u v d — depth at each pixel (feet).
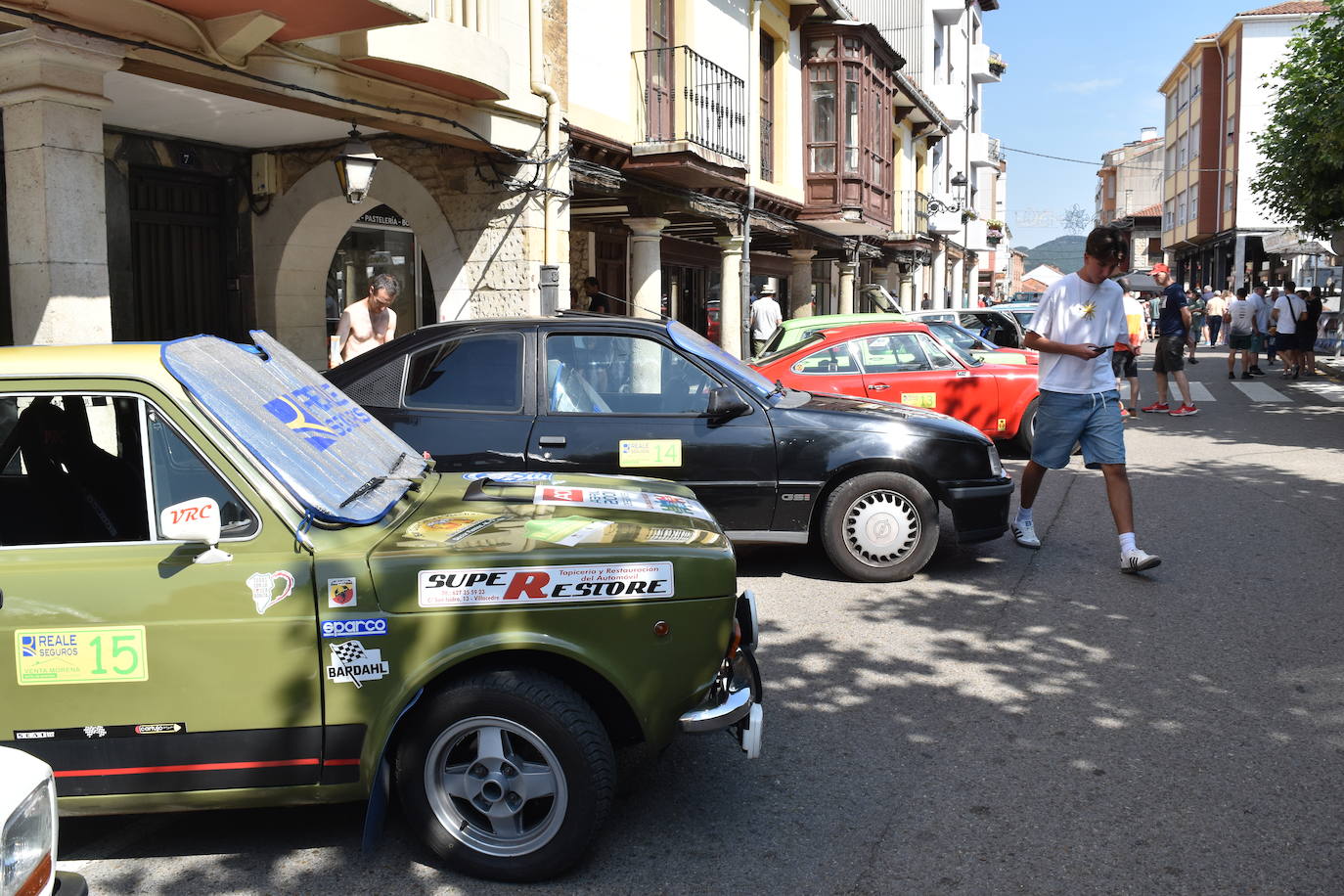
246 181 38.99
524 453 19.85
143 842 11.52
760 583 21.81
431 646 10.19
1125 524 22.07
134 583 10.08
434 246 38.22
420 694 10.41
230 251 39.24
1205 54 161.27
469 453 19.79
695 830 11.60
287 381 12.48
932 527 21.31
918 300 126.00
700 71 51.29
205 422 10.42
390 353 20.57
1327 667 16.24
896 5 122.52
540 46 37.11
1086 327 21.84
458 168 37.37
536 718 10.15
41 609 10.01
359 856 11.14
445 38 30.89
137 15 23.47
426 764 10.43
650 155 44.50
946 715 14.73
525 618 10.27
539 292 37.45
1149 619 18.85
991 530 21.58
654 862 10.94
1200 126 163.73
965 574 22.20
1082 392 22.12
